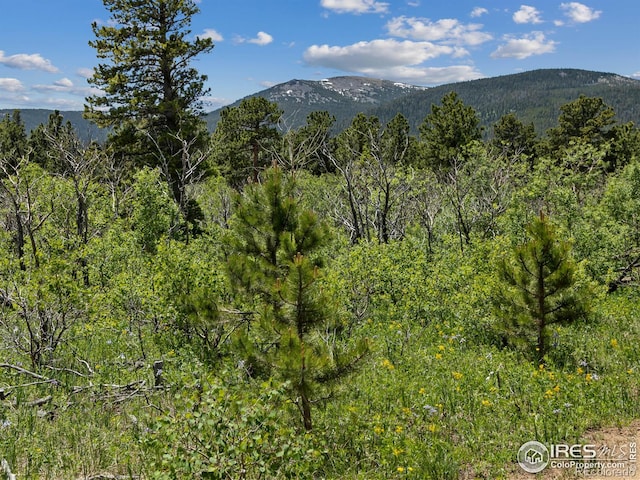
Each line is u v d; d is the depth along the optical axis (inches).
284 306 285.0
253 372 315.9
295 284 274.5
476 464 265.4
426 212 844.6
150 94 1050.7
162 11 1069.8
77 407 343.6
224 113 1596.9
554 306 399.9
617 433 290.4
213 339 400.2
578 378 353.7
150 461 251.0
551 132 2091.5
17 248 595.5
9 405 330.6
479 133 1705.2
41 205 613.9
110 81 1014.4
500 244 634.2
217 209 883.4
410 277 578.2
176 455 205.9
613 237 667.4
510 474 255.8
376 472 261.9
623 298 621.6
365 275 567.2
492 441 285.0
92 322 431.2
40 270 397.1
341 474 264.7
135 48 1013.8
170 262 413.4
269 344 319.9
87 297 414.6
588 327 510.0
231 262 316.5
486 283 517.3
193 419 217.5
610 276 611.2
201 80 1107.3
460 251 689.6
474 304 508.7
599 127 1963.6
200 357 374.6
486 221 832.9
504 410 323.0
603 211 745.6
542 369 375.2
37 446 277.3
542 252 390.6
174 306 392.5
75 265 476.1
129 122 1059.3
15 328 405.4
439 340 484.7
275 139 1537.9
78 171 654.5
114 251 562.6
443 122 1691.7
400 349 461.7
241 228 341.4
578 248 671.1
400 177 799.7
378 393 352.2
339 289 517.7
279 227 334.6
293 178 350.6
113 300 430.6
